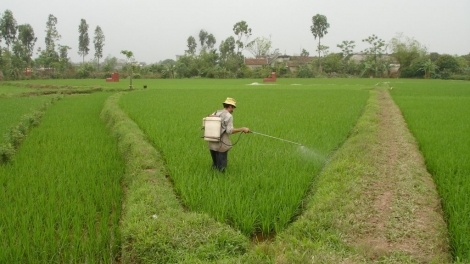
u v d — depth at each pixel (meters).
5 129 11.66
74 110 17.39
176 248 4.27
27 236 4.38
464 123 12.66
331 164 7.22
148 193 5.68
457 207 5.23
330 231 4.56
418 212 5.19
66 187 6.20
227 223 5.05
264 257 3.96
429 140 9.77
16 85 44.72
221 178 6.36
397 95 24.92
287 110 16.08
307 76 70.75
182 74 73.88
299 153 8.01
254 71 72.44
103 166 7.57
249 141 9.38
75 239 4.45
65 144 9.69
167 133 10.52
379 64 70.81
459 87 33.81
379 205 5.45
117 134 10.62
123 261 4.27
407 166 7.18
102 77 70.19
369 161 7.36
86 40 89.75
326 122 12.59
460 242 4.29
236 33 85.81
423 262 4.02
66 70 70.38
